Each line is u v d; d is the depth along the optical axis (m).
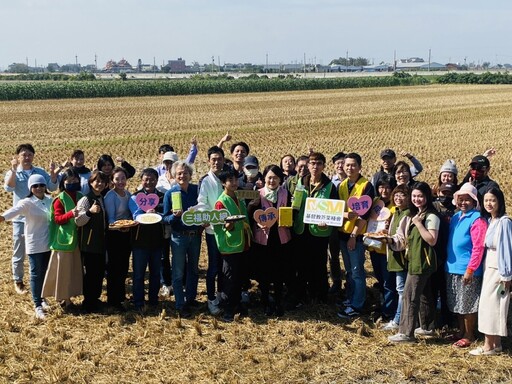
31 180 8.75
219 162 8.91
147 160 24.44
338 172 9.81
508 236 7.13
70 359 7.50
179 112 46.59
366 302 9.45
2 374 7.12
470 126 36.38
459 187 8.82
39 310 8.84
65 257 8.71
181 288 8.94
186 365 7.33
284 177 10.07
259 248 8.86
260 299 9.59
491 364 7.25
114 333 8.26
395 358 7.47
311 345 7.85
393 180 8.67
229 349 7.76
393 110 47.59
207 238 8.94
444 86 89.06
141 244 8.88
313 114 44.56
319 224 8.62
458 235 7.64
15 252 9.67
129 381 6.98
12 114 43.72
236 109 49.41
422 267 7.64
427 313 8.05
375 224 8.57
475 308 7.61
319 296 9.40
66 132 33.41
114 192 9.12
